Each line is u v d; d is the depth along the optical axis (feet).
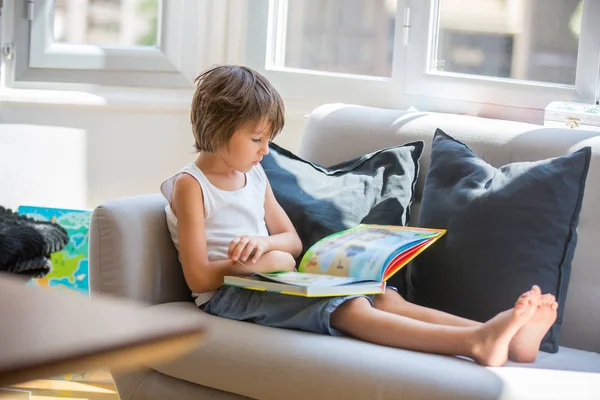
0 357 1.98
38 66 9.30
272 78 9.38
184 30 9.50
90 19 9.50
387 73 9.02
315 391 5.16
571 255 6.09
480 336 5.17
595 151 6.48
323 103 9.20
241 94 6.36
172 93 9.48
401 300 6.04
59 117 9.18
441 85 8.56
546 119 7.56
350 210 6.81
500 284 6.05
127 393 5.96
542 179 6.15
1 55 9.16
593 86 7.74
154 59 9.50
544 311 5.33
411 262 6.59
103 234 6.12
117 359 2.13
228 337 5.53
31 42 9.27
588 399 4.71
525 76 8.21
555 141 6.66
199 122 6.51
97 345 2.10
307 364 5.22
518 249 6.06
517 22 8.19
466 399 4.80
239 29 9.45
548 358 5.68
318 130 7.63
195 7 9.47
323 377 5.15
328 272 6.16
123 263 6.10
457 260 6.23
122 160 9.37
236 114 6.32
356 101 9.05
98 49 9.42
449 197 6.49
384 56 9.01
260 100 6.38
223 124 6.35
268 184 6.97
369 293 5.80
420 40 8.64
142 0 9.53
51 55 9.31
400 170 6.97
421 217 6.63
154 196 6.67
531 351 5.44
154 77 9.52
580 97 7.82
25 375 1.97
